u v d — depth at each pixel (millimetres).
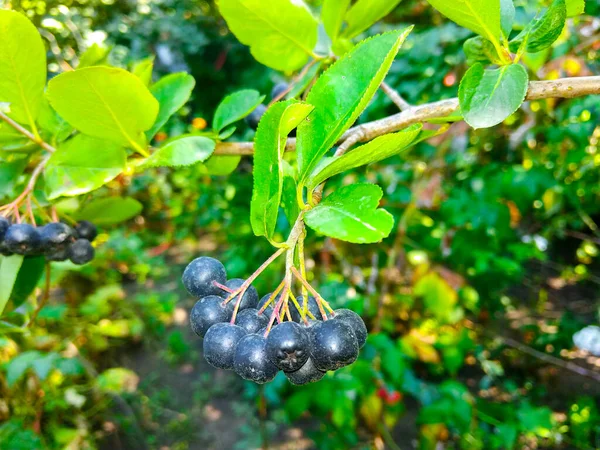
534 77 271
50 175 150
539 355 448
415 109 126
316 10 345
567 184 425
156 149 154
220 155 166
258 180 103
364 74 105
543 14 121
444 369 493
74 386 437
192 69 816
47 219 187
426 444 335
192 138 149
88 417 496
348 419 318
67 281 545
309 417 510
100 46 188
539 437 438
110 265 657
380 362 317
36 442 358
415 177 368
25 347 393
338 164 98
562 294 628
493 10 114
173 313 686
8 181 170
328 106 104
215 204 559
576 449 432
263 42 165
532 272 648
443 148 313
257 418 513
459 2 115
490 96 112
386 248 376
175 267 807
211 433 501
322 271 398
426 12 470
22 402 405
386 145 96
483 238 366
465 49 128
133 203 212
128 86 136
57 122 173
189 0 812
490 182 348
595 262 667
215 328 111
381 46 106
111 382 436
